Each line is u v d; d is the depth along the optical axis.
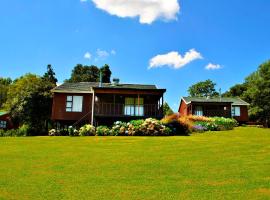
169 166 13.69
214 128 33.09
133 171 12.79
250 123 55.09
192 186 10.61
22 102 43.19
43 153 17.12
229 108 47.44
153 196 9.52
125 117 31.03
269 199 9.21
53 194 9.69
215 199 9.23
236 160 14.98
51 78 75.19
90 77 75.38
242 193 9.80
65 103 34.41
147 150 17.95
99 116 30.89
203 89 88.06
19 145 20.50
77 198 9.30
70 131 27.64
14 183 10.95
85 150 18.11
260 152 17.27
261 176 11.91
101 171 12.78
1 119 47.19
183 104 53.56
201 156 16.03
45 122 43.34
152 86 36.78
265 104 54.97
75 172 12.62
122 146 19.58
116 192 9.91
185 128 28.17
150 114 31.86
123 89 30.98
